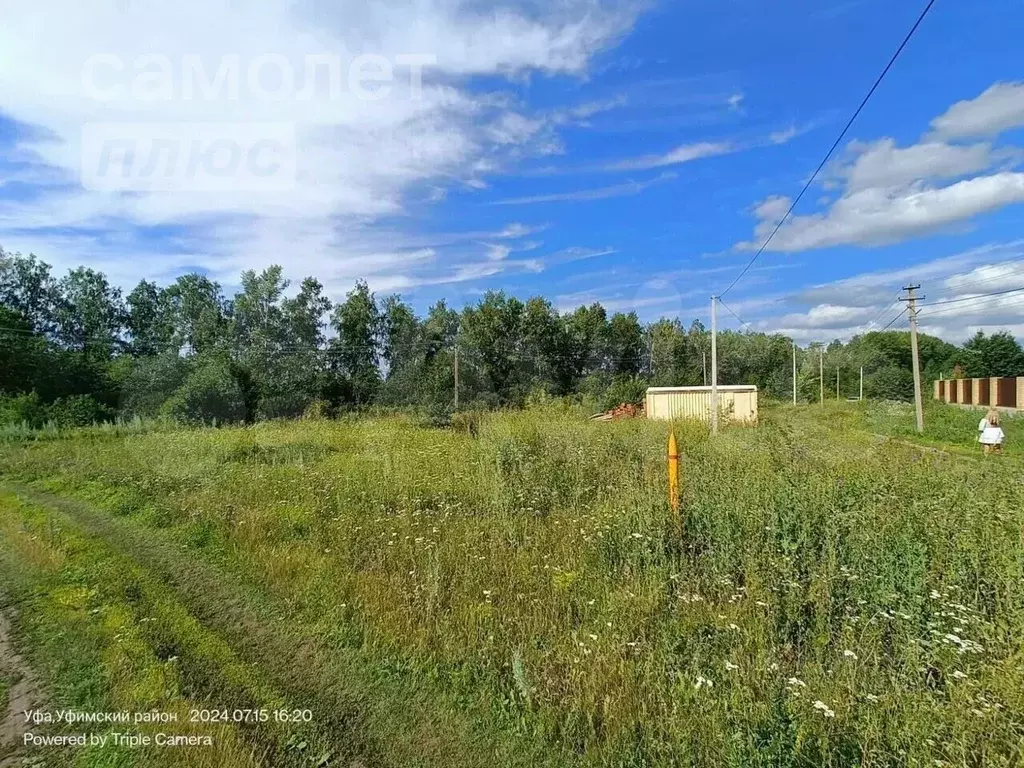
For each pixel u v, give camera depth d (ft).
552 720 11.46
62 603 18.13
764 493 20.42
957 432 74.49
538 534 21.58
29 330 140.36
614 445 39.17
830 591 14.60
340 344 154.61
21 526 28.60
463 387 138.72
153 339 195.42
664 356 181.98
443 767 10.61
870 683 11.34
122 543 25.38
